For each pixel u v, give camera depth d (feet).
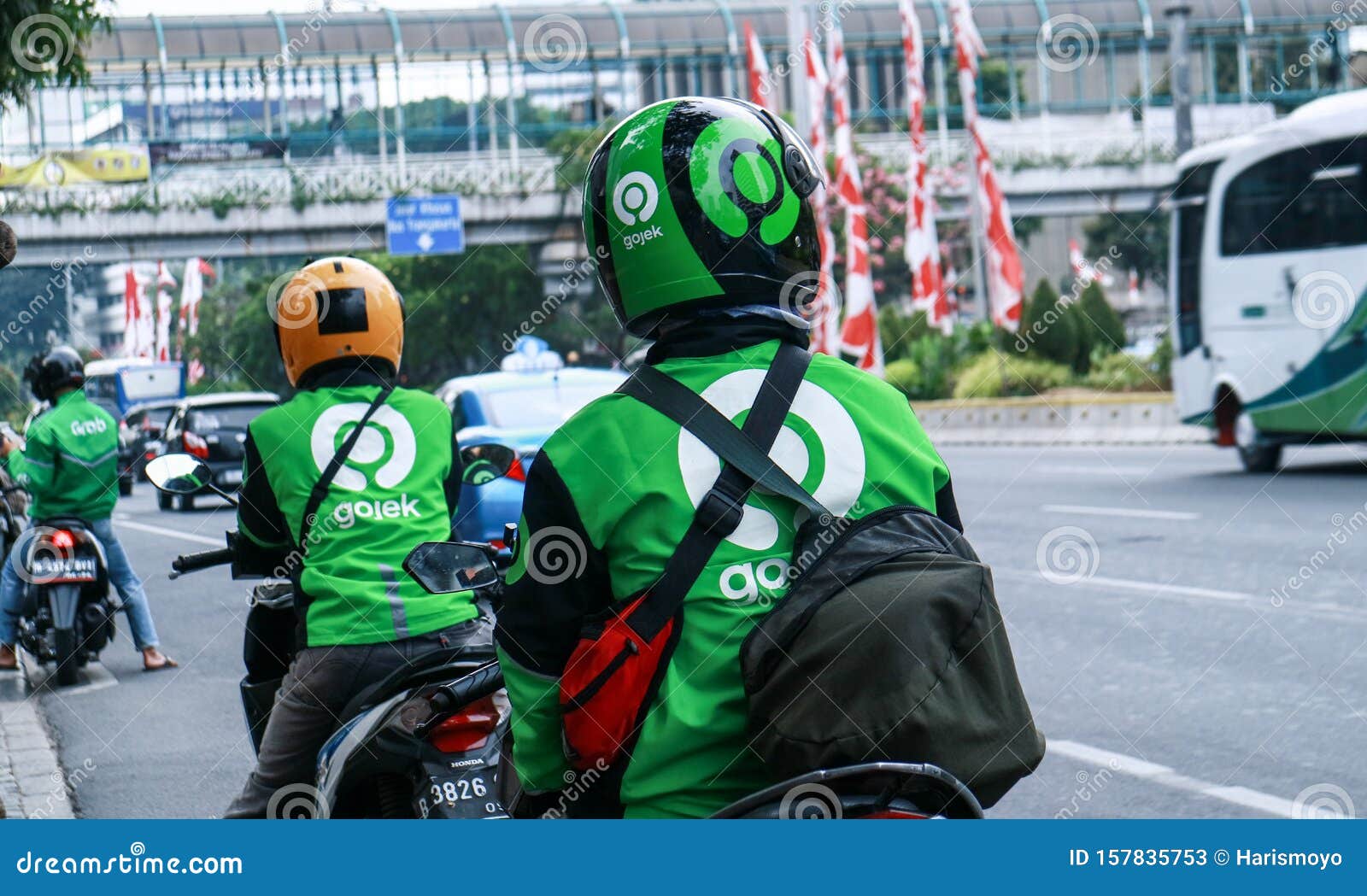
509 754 9.57
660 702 6.75
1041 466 69.21
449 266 154.51
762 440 6.96
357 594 11.50
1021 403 91.15
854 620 6.36
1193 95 177.78
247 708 12.91
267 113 154.40
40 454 28.50
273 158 150.41
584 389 37.96
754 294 7.32
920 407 102.58
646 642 6.74
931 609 6.37
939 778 6.21
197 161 148.36
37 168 142.10
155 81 149.59
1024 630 28.37
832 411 7.14
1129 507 49.67
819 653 6.35
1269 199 59.52
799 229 7.46
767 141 7.45
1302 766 18.06
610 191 7.53
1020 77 184.65
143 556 51.83
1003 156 161.07
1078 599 31.65
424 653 11.51
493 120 157.99
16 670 29.55
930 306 105.50
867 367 90.94
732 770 6.79
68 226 143.13
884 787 6.42
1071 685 23.35
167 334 155.22
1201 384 63.05
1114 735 20.16
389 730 10.20
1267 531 41.14
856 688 6.30
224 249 149.18
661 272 7.32
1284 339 58.80
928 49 163.94
